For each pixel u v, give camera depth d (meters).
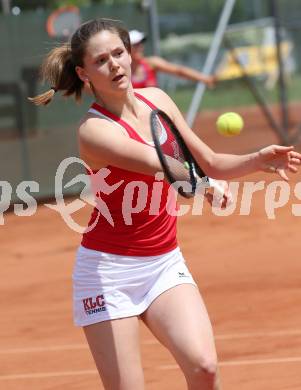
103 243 11.88
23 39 42.69
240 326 20.05
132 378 11.71
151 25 44.72
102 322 11.82
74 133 43.34
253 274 25.19
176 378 16.72
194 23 57.12
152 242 11.86
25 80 42.84
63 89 12.75
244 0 56.22
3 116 42.59
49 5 68.06
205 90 50.16
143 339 19.58
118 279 11.83
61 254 31.16
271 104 51.34
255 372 16.72
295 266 25.70
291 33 57.75
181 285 11.82
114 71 11.80
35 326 21.77
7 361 18.97
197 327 11.41
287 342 18.47
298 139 50.53
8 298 25.17
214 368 11.14
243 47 50.81
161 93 12.74
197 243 30.41
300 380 16.03
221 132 12.45
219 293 23.31
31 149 42.88
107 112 12.02
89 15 43.84
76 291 12.08
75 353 19.14
